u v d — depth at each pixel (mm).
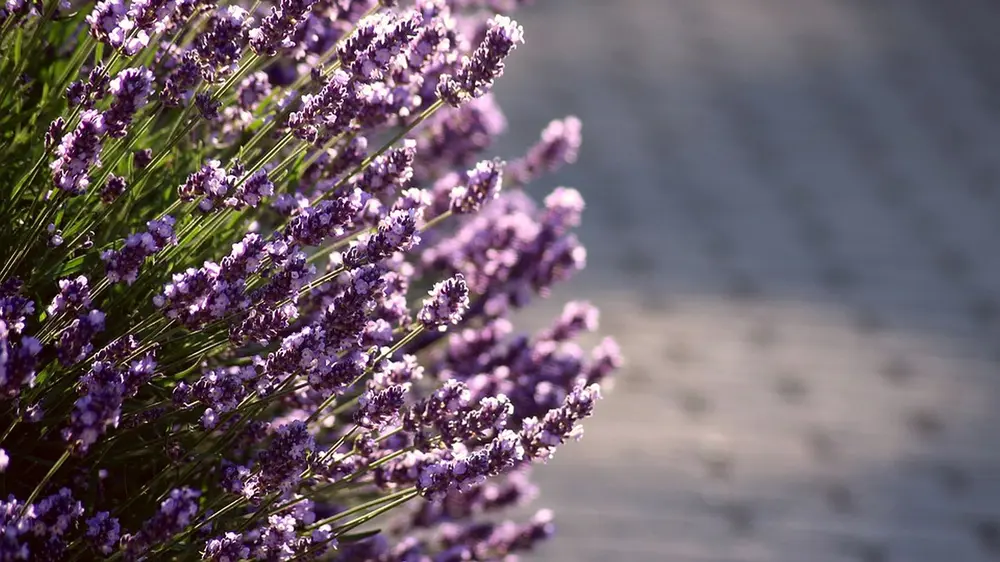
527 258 1776
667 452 4035
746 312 5012
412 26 1555
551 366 1748
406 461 1580
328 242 1641
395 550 1667
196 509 1496
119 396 1468
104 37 1526
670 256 5441
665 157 6625
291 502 1543
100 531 1499
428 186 1894
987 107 7805
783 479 3918
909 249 5750
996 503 3828
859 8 9625
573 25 8781
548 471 3889
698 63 8273
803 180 6516
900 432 4234
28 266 1552
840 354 4746
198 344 1562
